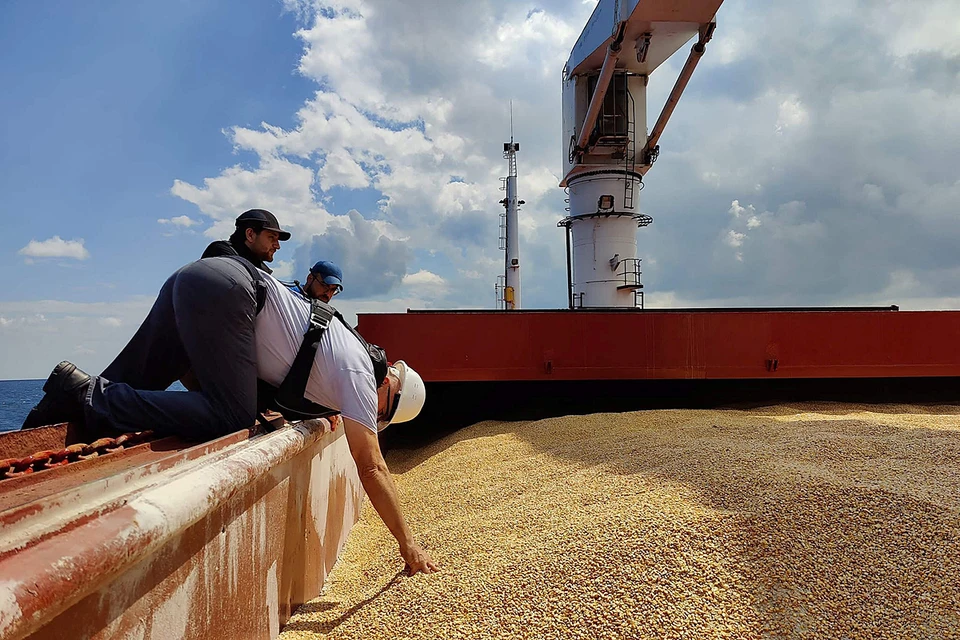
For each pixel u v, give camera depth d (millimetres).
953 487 3172
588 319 7141
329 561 3158
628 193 15477
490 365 7004
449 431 8438
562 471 4371
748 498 2949
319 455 2992
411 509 4320
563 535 2779
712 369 7223
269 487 2176
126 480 1398
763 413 7199
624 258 15594
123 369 2604
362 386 2562
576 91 15633
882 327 7375
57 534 1024
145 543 1172
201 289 2350
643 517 2801
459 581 2496
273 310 2543
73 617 1046
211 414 2291
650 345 7172
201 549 1587
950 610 2051
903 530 2543
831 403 7941
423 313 6984
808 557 2373
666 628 2059
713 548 2445
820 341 7332
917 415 7027
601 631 2084
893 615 2053
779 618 2064
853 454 4082
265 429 2449
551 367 7027
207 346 2332
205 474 1544
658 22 12953
